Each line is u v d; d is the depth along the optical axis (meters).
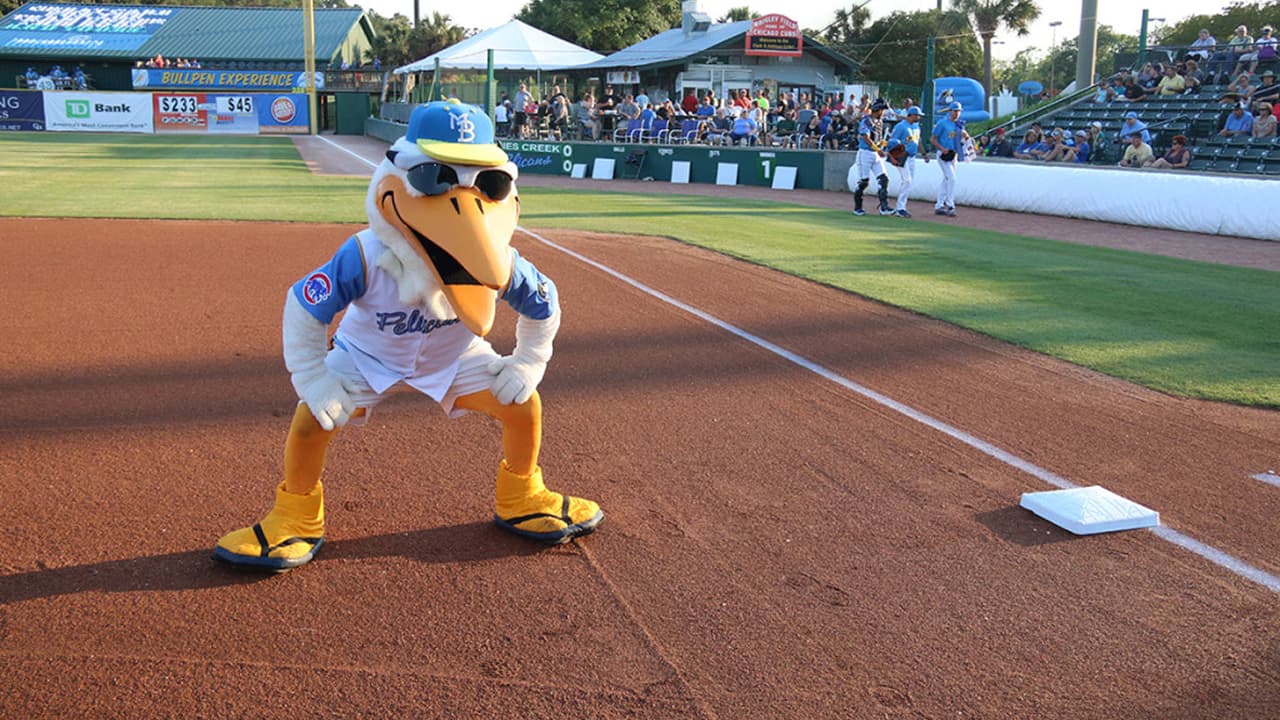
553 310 3.68
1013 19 41.84
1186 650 3.33
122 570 3.66
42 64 46.44
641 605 3.53
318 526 3.85
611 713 2.90
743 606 3.55
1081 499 4.42
